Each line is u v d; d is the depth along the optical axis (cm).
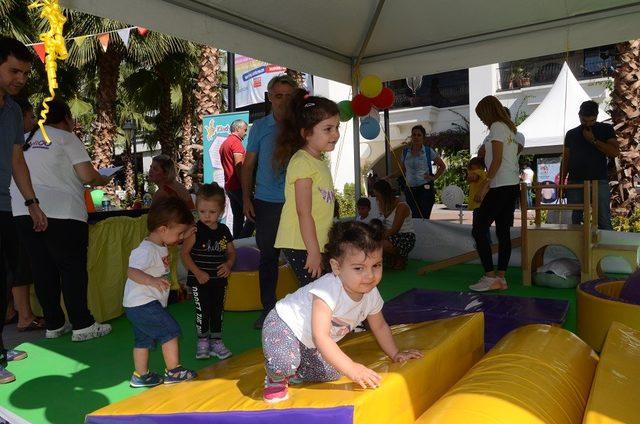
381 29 608
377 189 661
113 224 468
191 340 406
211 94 1264
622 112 866
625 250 507
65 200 391
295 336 214
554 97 1133
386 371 217
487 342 341
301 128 288
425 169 790
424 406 225
